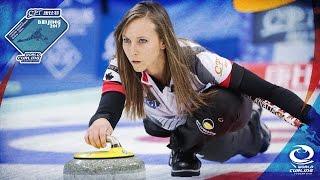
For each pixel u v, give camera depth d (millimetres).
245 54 7125
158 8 6309
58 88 7105
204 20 7098
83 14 7105
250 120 7020
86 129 7113
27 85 7098
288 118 6676
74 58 7105
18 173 7035
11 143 7059
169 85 6348
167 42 6160
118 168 5102
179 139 6773
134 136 7047
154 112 6703
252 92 6305
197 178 6883
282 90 6348
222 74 6188
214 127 6363
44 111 7105
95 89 7133
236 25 7105
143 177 5301
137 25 6219
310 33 7094
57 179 7000
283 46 7125
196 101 6266
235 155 7086
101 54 7113
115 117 6328
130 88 6504
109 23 7098
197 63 6199
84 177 5090
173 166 6883
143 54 6234
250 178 6980
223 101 6219
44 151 7074
